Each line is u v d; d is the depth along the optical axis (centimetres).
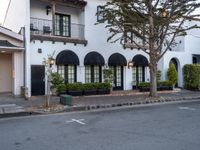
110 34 2414
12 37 1900
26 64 1927
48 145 792
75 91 2089
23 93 1900
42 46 2036
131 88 2591
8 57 2069
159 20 1933
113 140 838
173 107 1617
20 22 2003
